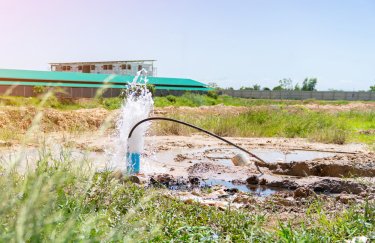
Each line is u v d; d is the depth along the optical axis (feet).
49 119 54.70
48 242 8.96
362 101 216.95
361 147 52.26
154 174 30.37
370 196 24.23
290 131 64.39
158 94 185.16
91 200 15.76
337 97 231.30
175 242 15.14
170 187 27.86
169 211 19.20
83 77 161.27
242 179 31.14
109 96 153.28
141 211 17.99
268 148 49.67
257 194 26.91
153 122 62.08
